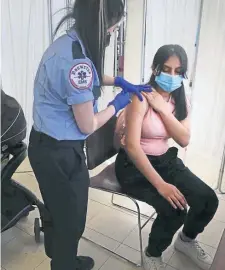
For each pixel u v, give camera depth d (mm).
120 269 1532
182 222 1401
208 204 1457
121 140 1559
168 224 1401
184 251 1610
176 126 1509
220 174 2236
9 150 1406
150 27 2332
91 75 1050
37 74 1121
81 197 1208
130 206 2027
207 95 2607
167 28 2375
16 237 1711
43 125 1131
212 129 2689
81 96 1034
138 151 1410
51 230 1270
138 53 2414
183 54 1485
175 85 1494
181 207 1343
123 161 1548
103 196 2139
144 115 1471
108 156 1664
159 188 1370
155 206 1394
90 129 1132
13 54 2176
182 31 2406
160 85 1514
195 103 2621
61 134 1124
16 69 2209
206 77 2559
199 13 2371
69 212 1195
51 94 1085
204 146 2750
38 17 2168
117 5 1032
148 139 1508
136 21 2346
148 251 1511
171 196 1342
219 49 2473
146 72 2361
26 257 1580
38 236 1658
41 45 2215
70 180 1170
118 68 2408
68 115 1121
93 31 1033
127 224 1872
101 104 2057
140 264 1551
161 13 2332
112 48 2336
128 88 1438
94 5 1001
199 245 1646
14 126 1341
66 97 1062
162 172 1510
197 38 2428
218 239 1758
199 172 2488
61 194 1178
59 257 1262
